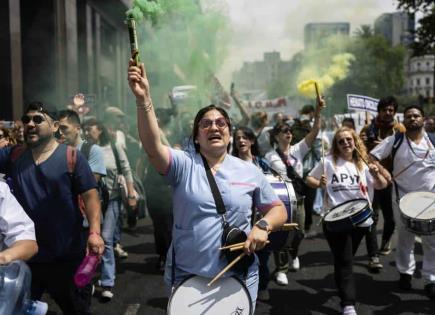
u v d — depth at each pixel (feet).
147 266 21.65
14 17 41.47
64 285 11.65
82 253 11.82
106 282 17.39
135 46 9.31
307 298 17.57
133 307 16.87
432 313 16.14
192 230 9.44
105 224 17.98
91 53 64.54
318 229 28.35
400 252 18.26
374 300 17.24
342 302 15.44
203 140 9.75
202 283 9.27
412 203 16.61
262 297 17.24
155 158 9.50
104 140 19.51
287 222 15.47
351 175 17.33
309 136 20.99
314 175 17.85
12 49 41.01
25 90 50.29
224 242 9.31
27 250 8.87
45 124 11.34
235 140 18.06
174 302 9.11
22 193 11.28
